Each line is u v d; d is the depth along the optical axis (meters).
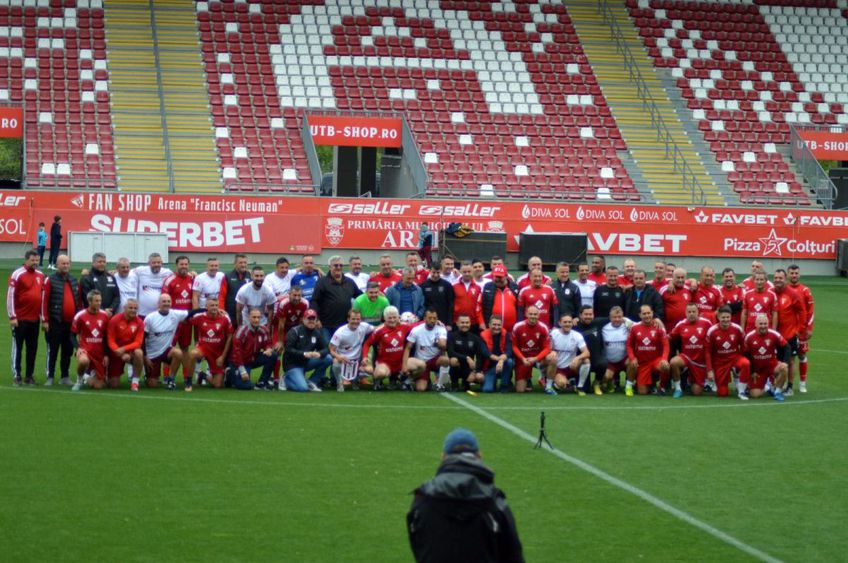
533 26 48.34
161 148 40.78
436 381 19.30
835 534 11.00
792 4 51.66
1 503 11.43
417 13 47.75
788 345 18.77
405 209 38.84
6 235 36.44
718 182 43.78
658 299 19.59
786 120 47.03
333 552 10.16
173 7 45.66
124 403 16.91
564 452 14.28
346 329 18.58
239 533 10.64
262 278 18.59
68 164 39.38
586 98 46.03
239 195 37.69
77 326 17.92
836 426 16.34
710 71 48.19
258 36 45.31
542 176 42.66
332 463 13.41
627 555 10.25
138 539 10.38
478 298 19.53
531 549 10.38
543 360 18.66
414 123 43.56
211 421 15.73
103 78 42.56
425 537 6.94
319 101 43.66
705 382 19.64
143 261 36.34
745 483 12.92
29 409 16.20
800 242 41.03
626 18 49.78
